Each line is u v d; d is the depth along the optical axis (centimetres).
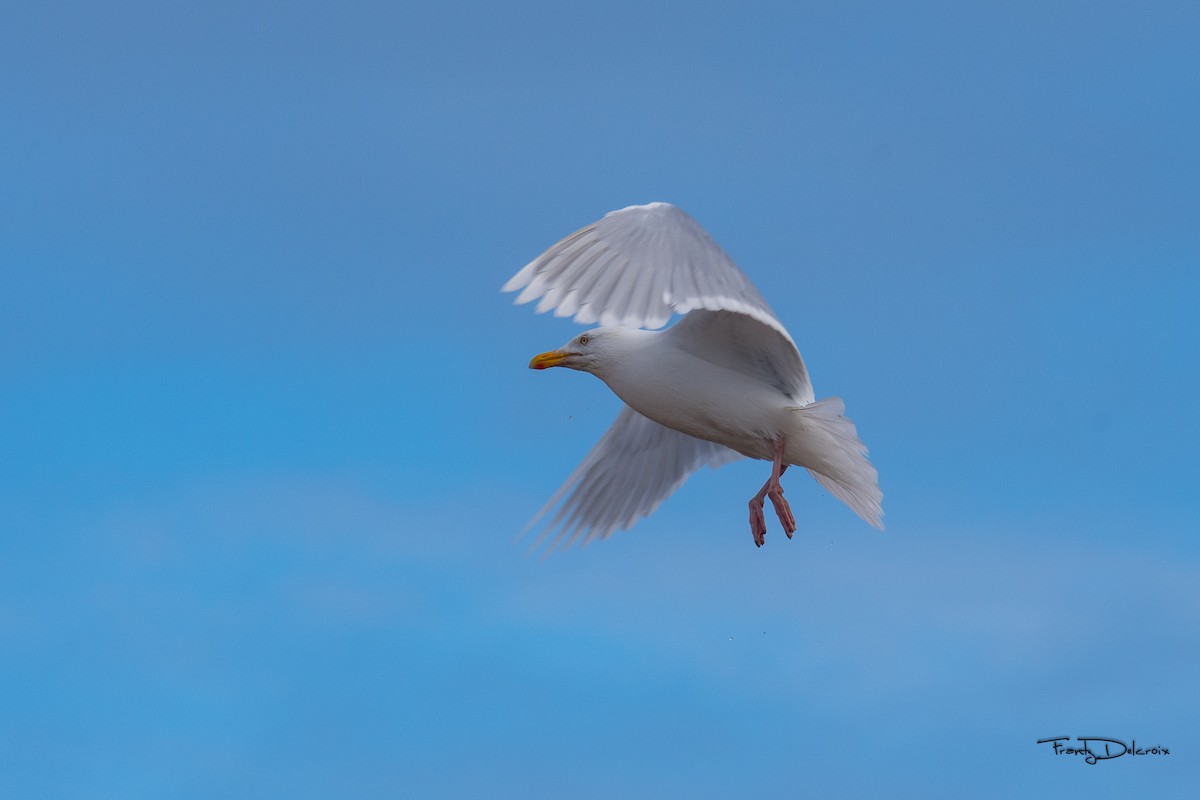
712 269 1005
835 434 1262
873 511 1283
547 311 960
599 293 970
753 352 1267
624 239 996
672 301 975
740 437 1316
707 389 1288
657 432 1524
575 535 1563
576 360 1338
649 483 1556
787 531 1266
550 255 977
